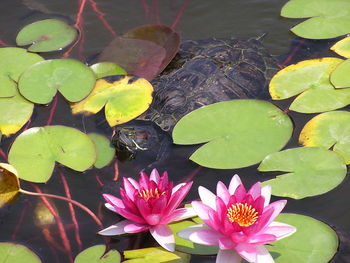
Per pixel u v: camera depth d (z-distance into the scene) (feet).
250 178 8.59
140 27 11.78
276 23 12.45
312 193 8.01
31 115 10.25
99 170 9.02
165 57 11.16
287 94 10.16
